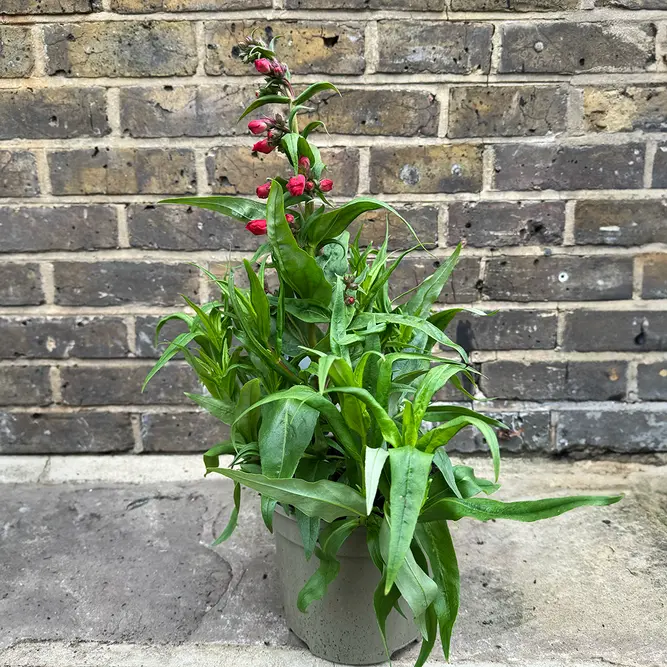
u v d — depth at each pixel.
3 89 1.17
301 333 0.82
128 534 1.10
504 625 0.89
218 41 1.16
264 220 0.71
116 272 1.24
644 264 1.24
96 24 1.16
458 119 1.19
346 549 0.75
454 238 1.23
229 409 0.78
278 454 0.68
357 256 0.83
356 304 0.76
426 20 1.16
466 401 1.29
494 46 1.17
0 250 1.23
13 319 1.25
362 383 0.71
